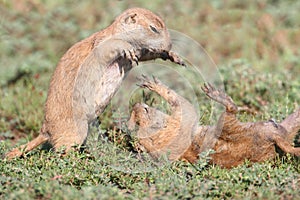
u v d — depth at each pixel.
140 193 10.03
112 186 10.48
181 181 10.38
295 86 16.95
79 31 23.47
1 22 23.67
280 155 11.80
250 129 11.69
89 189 9.83
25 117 15.99
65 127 11.98
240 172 10.84
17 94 17.95
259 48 23.30
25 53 22.33
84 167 11.04
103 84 11.97
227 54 23.11
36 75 18.48
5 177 10.37
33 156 11.59
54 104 12.06
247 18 25.50
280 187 10.41
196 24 25.05
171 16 25.05
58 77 12.16
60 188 9.98
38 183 10.15
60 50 22.23
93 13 25.14
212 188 10.38
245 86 17.12
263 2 27.12
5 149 12.20
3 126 15.82
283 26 25.16
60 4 25.70
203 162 11.16
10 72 19.73
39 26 23.72
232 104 11.71
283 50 23.22
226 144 11.71
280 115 13.61
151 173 10.95
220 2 27.00
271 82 17.38
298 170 11.29
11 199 9.55
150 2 26.14
